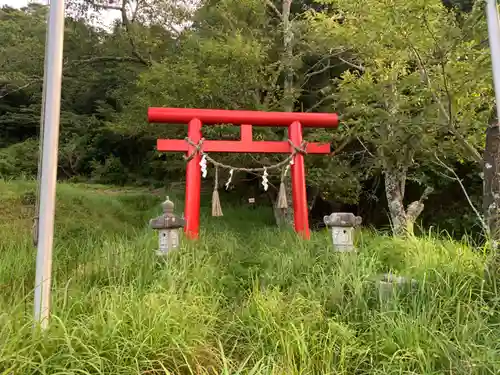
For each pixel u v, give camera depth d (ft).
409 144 20.94
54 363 7.41
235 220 32.73
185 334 8.73
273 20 35.32
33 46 34.30
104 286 12.17
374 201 36.47
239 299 12.49
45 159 9.31
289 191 29.96
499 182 12.23
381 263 14.58
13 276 13.88
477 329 9.12
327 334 9.17
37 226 9.18
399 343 8.92
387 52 17.47
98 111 59.47
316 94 33.58
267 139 28.27
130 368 7.53
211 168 31.96
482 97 17.52
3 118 63.98
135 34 35.24
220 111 23.32
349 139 26.84
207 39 29.09
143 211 34.83
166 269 13.08
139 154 62.34
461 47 14.89
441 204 33.53
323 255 15.70
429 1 13.03
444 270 12.12
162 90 27.58
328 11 30.40
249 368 8.50
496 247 11.55
